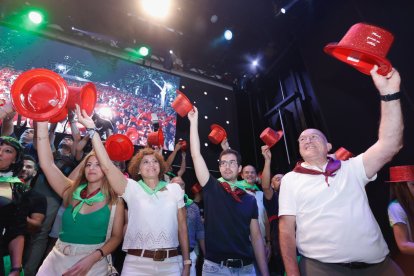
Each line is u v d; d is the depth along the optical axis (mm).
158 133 3254
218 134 3029
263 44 6715
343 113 4715
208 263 2055
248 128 7398
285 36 6367
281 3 5906
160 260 1774
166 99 6680
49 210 2912
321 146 1789
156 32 6484
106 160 1841
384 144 1438
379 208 3809
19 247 1732
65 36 6004
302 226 1608
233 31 6508
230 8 6070
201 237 3180
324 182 1630
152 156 2170
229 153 2486
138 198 1950
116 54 6492
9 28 5418
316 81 5492
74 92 1834
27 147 3201
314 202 1596
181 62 7305
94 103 1984
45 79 1482
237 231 2113
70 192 1938
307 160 1822
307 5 5758
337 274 1446
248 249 2123
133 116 6059
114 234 1874
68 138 3672
